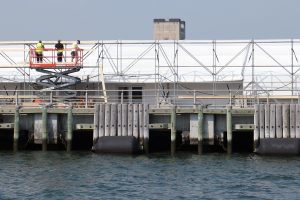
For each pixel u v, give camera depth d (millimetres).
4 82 116812
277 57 115312
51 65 109688
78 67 110125
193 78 115625
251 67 115375
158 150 104750
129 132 97000
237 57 116000
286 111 95188
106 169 85250
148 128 97062
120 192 71500
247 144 106188
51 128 99125
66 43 112500
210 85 116250
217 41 116375
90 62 116625
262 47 115688
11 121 101000
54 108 98938
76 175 81125
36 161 91562
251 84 114312
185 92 116312
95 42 114938
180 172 83188
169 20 130875
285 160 92062
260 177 79562
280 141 94500
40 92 111312
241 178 79188
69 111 98062
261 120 95562
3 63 117688
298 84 114250
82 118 99562
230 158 94688
